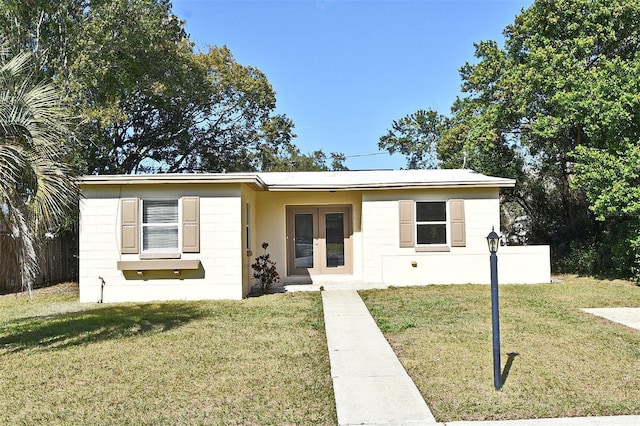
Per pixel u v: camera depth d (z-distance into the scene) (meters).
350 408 4.72
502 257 13.88
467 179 14.12
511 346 6.81
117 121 17.86
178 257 11.73
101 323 8.95
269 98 27.47
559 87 14.41
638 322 8.37
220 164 27.53
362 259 14.34
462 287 13.02
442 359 6.26
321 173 16.58
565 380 5.41
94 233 11.79
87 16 16.95
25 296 13.52
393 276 13.83
